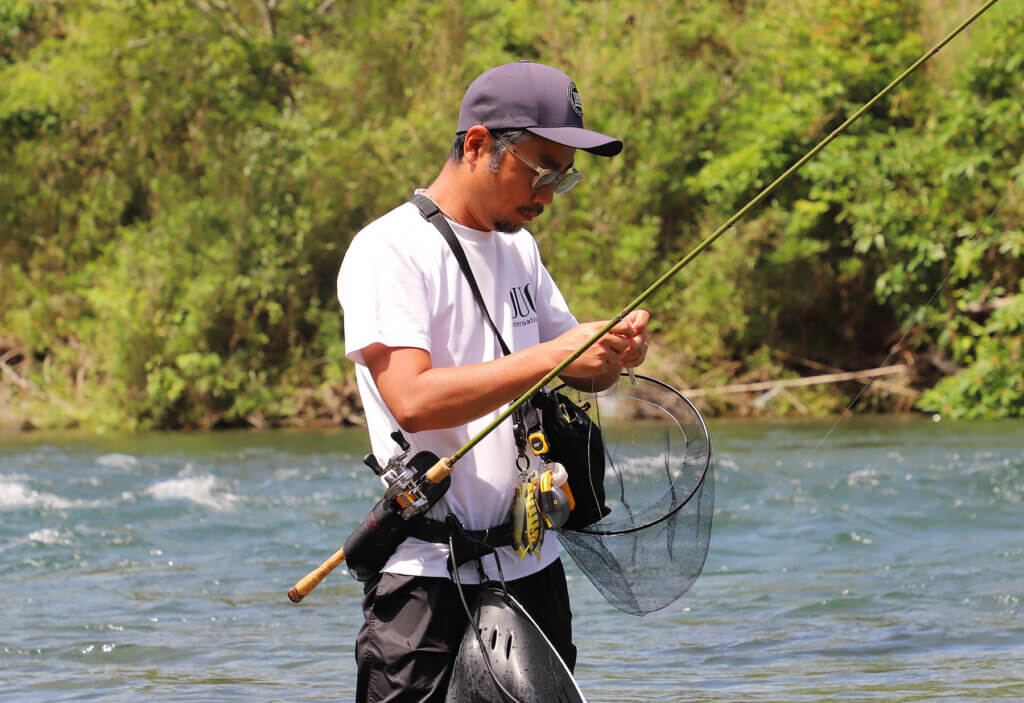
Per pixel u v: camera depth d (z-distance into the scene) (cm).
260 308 3909
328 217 3953
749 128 3916
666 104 3975
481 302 616
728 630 1219
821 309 3928
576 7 4350
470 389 573
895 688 982
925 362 3803
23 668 1097
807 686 995
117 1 4431
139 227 4181
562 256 3891
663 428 649
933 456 2517
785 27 3944
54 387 3978
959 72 3650
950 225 3628
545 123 594
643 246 3794
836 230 3869
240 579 1503
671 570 643
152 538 1770
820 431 3131
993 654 1097
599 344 581
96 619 1291
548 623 638
